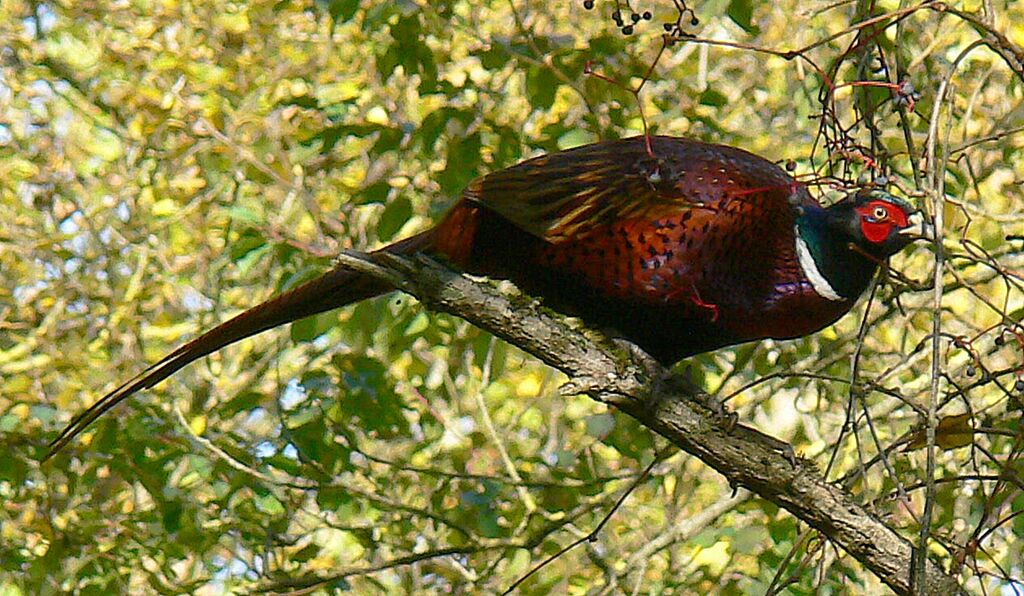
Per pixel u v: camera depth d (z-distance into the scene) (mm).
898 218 7191
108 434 10703
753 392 12008
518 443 12609
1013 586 6664
